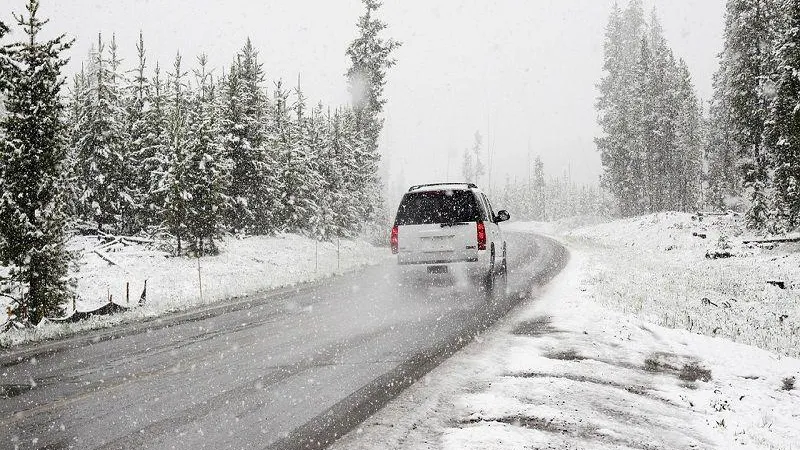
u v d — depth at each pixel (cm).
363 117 4597
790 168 2222
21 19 1312
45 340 898
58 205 1337
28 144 1289
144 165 2881
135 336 874
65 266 1348
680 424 454
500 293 1198
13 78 1301
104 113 2812
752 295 1428
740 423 470
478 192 1273
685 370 620
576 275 1491
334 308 1062
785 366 667
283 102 3766
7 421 466
